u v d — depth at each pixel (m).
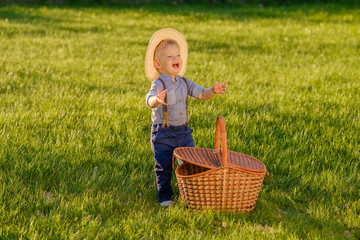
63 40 12.75
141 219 3.37
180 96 3.72
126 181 4.06
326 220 3.43
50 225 3.21
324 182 4.06
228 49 12.28
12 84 7.32
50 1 22.36
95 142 4.83
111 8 21.59
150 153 4.66
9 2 21.50
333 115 5.93
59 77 7.96
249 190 3.42
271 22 18.08
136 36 14.09
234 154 3.77
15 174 4.01
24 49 11.09
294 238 3.12
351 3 24.34
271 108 6.34
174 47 3.64
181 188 3.55
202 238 3.13
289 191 4.05
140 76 8.41
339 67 9.55
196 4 24.09
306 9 22.25
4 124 5.19
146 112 5.96
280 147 4.82
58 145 4.64
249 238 3.12
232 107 6.36
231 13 20.89
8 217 3.26
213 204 3.47
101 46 12.12
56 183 4.01
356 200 3.77
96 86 7.50
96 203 3.55
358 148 4.82
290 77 8.59
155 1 24.06
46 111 5.81
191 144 3.89
